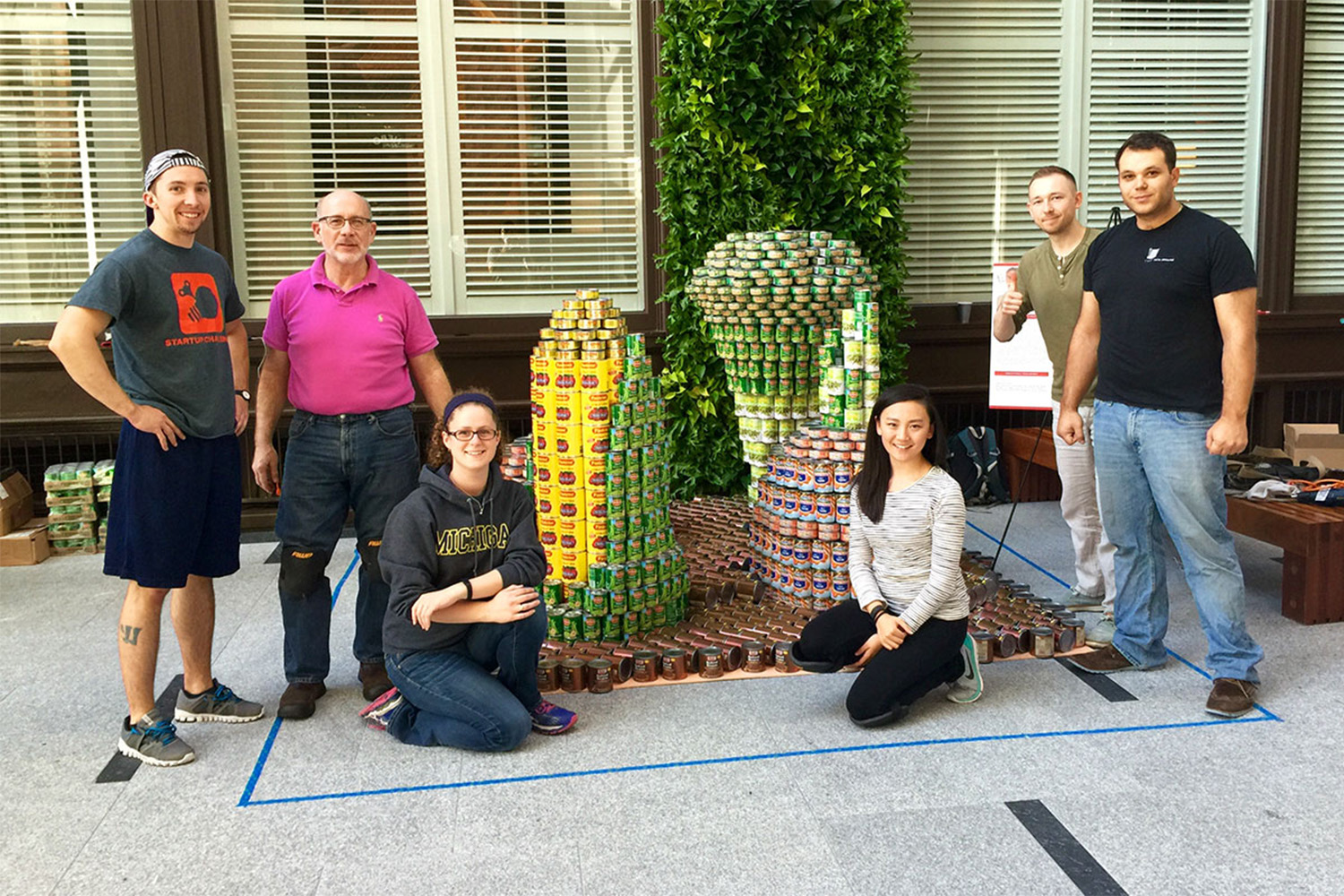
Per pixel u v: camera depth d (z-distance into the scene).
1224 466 3.49
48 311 6.03
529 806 2.90
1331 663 3.85
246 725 3.49
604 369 3.96
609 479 4.00
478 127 6.20
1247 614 4.40
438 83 6.13
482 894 2.49
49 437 5.85
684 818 2.82
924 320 6.60
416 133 6.16
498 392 6.23
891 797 2.92
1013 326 4.61
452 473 3.26
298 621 3.58
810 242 4.80
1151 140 3.37
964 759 3.14
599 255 6.41
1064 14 6.58
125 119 5.93
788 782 3.02
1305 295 6.80
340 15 6.00
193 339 3.16
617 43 6.25
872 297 4.65
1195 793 2.92
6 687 3.82
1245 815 2.80
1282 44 6.57
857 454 4.18
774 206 5.96
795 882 2.52
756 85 5.84
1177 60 6.67
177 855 2.69
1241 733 3.29
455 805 2.92
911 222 6.68
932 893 2.47
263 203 6.07
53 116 5.88
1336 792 2.91
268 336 3.59
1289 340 6.72
